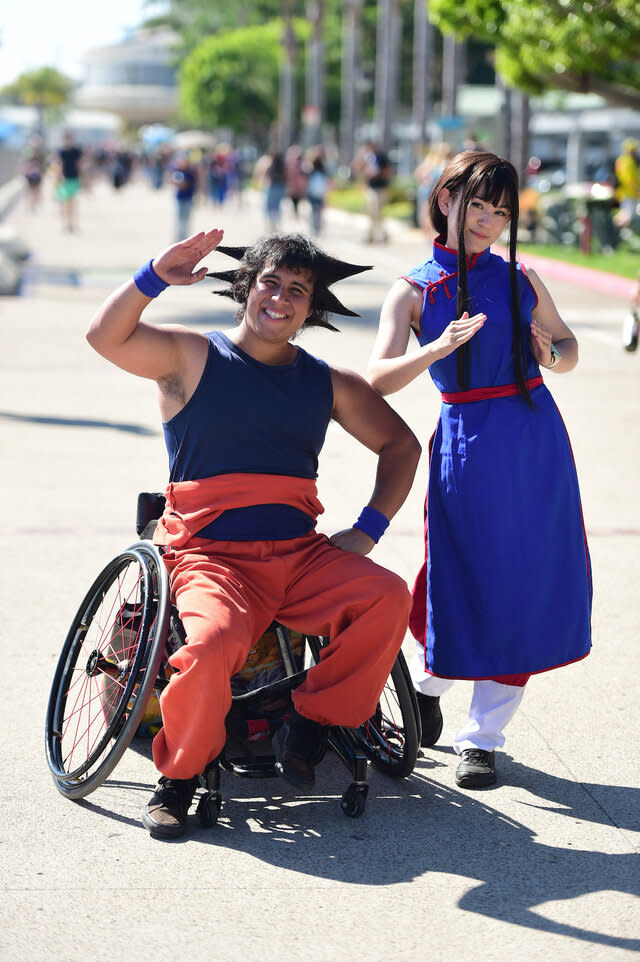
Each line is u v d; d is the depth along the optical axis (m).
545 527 4.38
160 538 4.48
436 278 4.45
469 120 33.31
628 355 14.17
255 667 4.51
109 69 161.62
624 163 24.86
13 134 71.62
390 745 4.63
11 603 6.13
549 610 4.41
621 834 4.17
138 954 3.45
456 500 4.40
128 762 4.66
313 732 4.24
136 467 8.84
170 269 4.21
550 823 4.25
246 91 83.12
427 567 4.58
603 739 4.89
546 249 25.95
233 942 3.51
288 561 4.29
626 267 21.84
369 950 3.48
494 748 4.55
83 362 13.06
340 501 8.00
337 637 4.16
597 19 19.25
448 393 4.45
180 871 3.90
